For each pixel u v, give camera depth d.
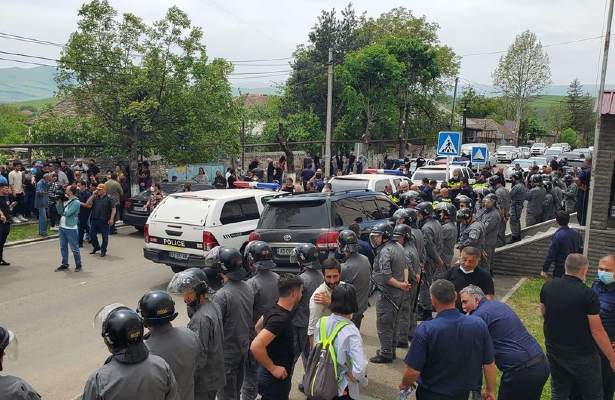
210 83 20.80
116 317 3.00
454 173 20.45
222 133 21.73
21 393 2.91
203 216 10.23
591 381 4.90
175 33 19.92
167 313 3.58
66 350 7.27
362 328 8.23
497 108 89.62
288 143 34.50
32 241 14.65
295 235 8.74
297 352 5.45
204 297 4.28
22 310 8.93
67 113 24.91
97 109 19.89
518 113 76.81
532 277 11.34
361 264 6.05
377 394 5.84
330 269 4.94
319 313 5.06
